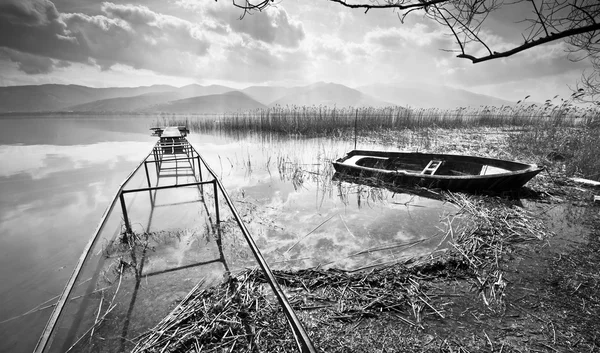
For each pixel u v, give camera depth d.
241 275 3.34
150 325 2.69
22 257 4.02
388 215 5.31
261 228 4.79
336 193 6.67
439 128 18.94
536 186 6.76
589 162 7.63
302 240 4.35
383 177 7.19
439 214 5.32
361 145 13.57
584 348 2.34
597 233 4.40
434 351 2.34
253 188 7.14
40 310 2.96
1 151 13.31
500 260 3.69
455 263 3.57
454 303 2.91
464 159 7.84
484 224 4.74
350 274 3.35
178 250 4.08
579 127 11.95
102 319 2.77
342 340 2.46
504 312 2.77
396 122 19.44
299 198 6.34
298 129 18.23
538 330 2.54
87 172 9.16
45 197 6.71
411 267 3.48
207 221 5.08
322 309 2.82
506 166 6.91
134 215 5.44
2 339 2.60
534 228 4.57
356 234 4.54
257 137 17.06
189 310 2.79
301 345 1.63
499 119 20.81
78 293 3.19
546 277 3.31
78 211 5.82
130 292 3.18
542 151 9.84
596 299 2.90
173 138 9.77
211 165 9.91
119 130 25.38
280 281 3.23
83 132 23.36
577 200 5.91
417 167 8.66
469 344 2.41
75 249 4.24
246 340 2.44
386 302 2.91
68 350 2.43
